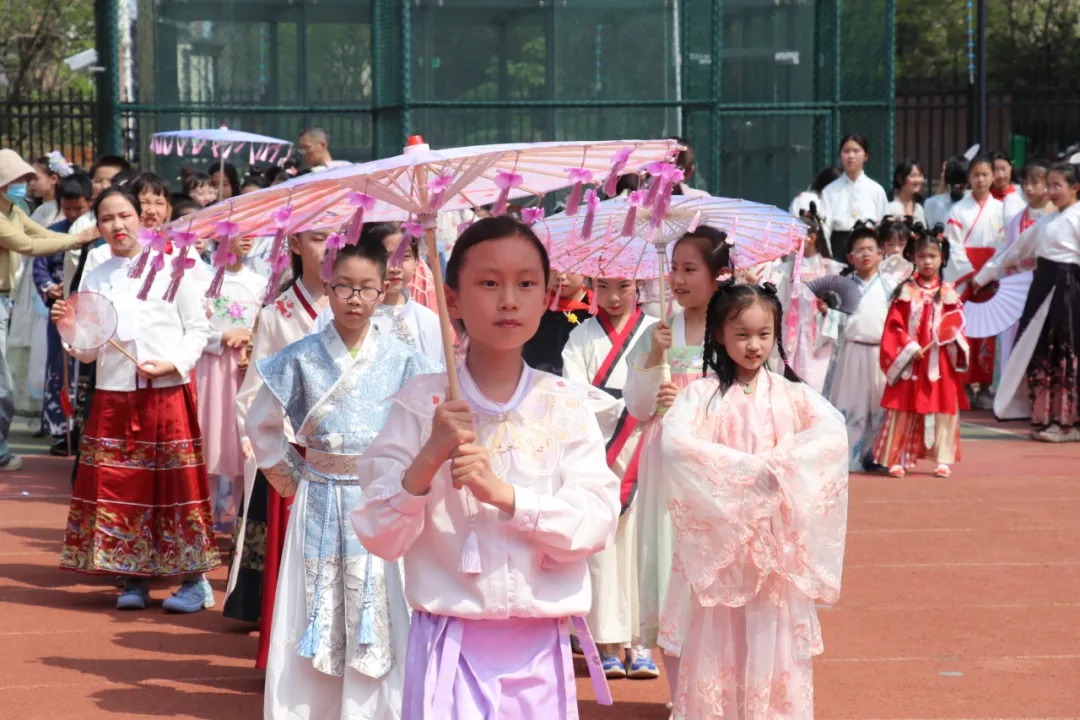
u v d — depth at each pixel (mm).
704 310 5801
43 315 12078
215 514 8672
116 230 7047
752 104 14852
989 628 6863
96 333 6762
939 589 7605
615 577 6062
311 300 5754
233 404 8242
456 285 3445
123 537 7113
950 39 27484
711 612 4883
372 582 4848
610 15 14219
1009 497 10055
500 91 14172
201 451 7219
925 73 27703
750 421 4930
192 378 7230
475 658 3389
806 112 15031
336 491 4941
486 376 3506
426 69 14008
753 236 5734
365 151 14477
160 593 7730
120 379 7070
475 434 3354
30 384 12328
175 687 5996
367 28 14336
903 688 5941
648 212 5336
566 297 6965
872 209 13992
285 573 4961
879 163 15320
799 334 11172
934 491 10281
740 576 4797
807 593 4770
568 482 3453
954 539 8789
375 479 3467
